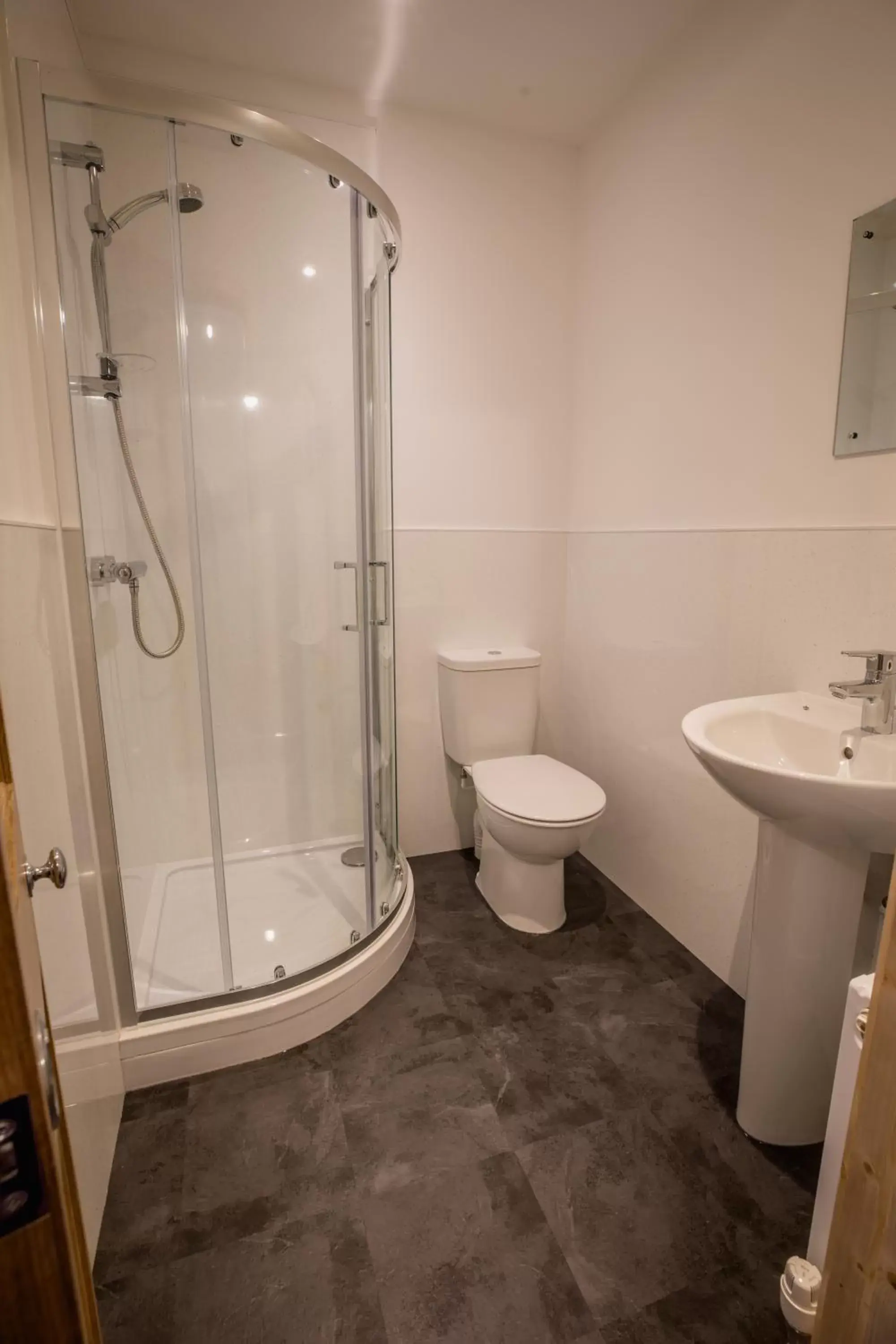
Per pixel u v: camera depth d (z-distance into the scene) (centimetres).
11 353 95
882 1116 61
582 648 230
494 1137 125
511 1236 107
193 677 198
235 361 184
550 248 216
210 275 176
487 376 216
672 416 177
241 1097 133
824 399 132
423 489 215
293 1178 116
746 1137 125
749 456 152
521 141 206
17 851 37
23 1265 33
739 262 151
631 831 208
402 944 176
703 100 158
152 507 184
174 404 181
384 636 187
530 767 204
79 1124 100
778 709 131
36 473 104
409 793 234
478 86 184
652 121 178
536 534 232
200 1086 136
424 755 233
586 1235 107
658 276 179
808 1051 118
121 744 168
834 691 113
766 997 119
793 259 137
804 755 125
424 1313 96
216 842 170
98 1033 116
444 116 196
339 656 206
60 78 118
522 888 190
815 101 129
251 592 199
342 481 196
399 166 195
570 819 169
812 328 134
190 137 143
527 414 223
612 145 196
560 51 170
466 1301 97
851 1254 66
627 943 186
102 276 160
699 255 164
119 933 132
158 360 176
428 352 208
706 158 159
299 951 162
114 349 169
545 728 245
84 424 145
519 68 177
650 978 171
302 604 205
